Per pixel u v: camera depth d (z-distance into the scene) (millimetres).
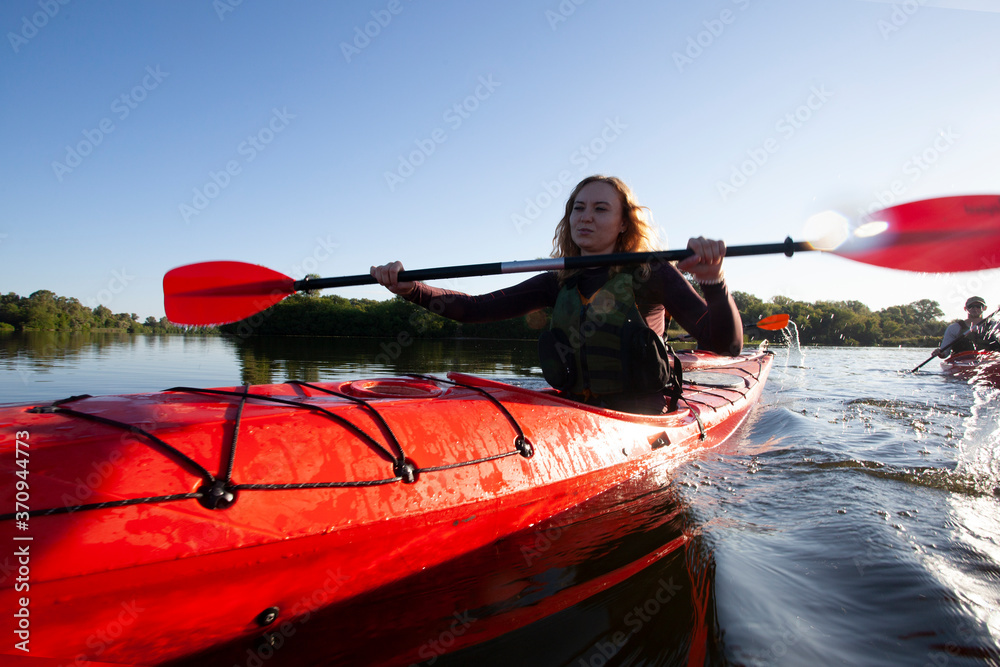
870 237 2096
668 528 1898
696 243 1764
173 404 1455
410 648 1214
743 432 3434
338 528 1274
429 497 1492
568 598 1440
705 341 2014
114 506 1031
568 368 2311
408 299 2287
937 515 2012
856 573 1551
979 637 1251
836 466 2645
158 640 1076
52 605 931
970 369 6770
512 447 1820
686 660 1163
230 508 1150
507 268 2053
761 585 1479
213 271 2332
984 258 2115
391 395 1997
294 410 1495
